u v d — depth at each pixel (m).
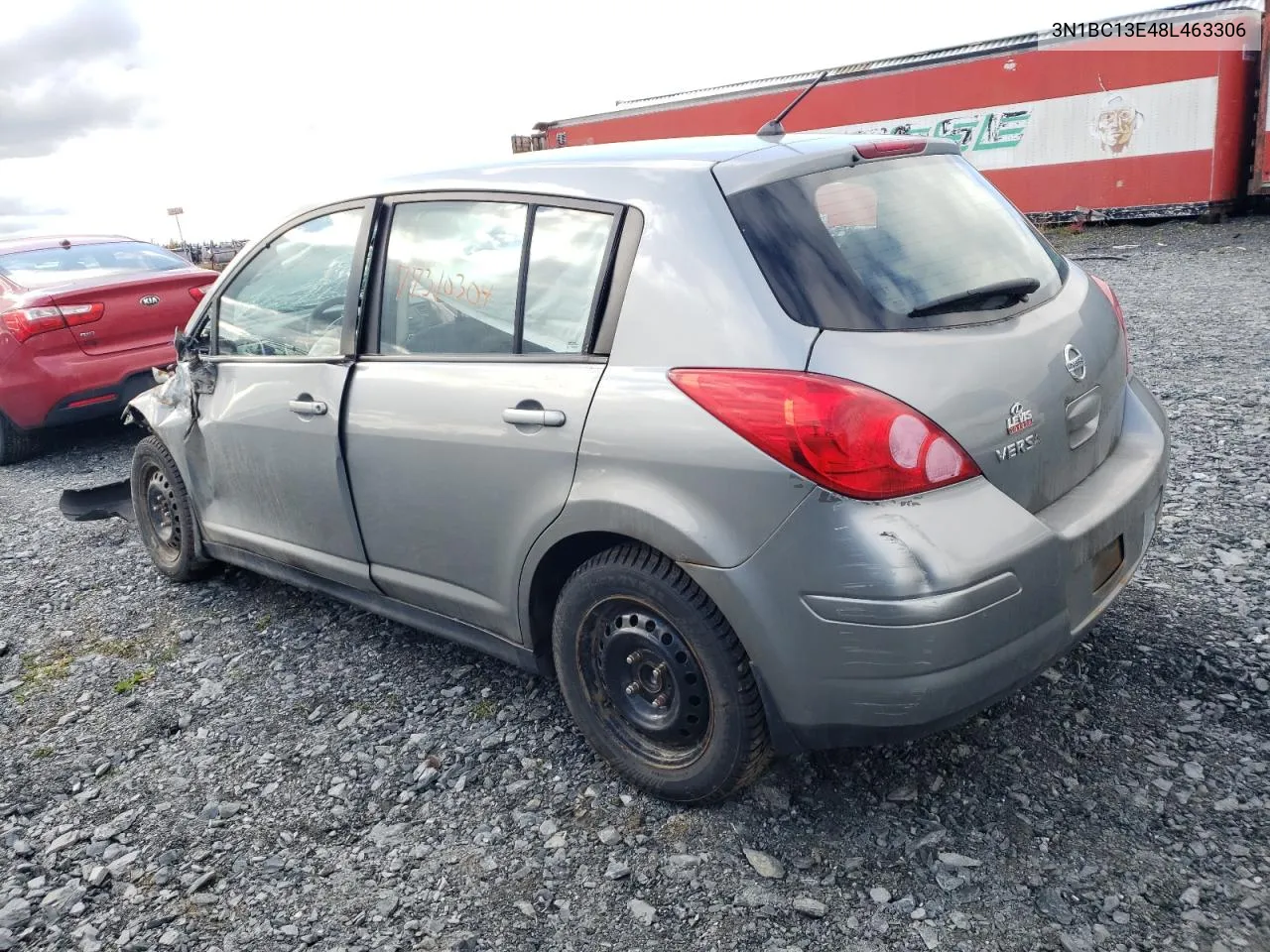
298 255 3.80
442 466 3.12
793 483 2.33
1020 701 3.15
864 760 2.97
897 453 2.28
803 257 2.49
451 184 3.29
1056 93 17.62
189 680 3.97
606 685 2.91
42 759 3.51
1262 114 15.98
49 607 4.84
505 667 3.78
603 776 3.05
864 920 2.39
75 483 7.26
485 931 2.49
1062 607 2.48
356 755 3.32
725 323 2.49
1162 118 16.62
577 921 2.49
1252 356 7.10
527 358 2.94
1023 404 2.52
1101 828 2.60
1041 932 2.30
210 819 3.06
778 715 2.53
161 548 4.93
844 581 2.29
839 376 2.33
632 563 2.69
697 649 2.61
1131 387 3.23
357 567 3.65
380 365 3.37
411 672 3.83
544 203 2.98
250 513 4.13
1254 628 3.40
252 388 3.87
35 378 7.27
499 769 3.15
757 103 21.25
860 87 19.89
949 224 2.86
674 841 2.73
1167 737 2.92
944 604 2.24
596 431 2.68
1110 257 14.08
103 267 8.20
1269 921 2.25
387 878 2.72
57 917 2.69
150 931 2.61
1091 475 2.84
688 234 2.62
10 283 7.69
